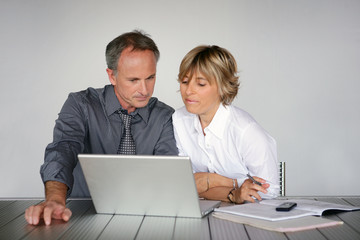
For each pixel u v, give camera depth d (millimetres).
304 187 4102
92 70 4102
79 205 1661
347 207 1544
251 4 4062
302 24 4055
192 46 4090
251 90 4082
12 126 4113
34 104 4102
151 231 1323
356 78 4059
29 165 4117
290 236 1250
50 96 4102
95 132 2172
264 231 1301
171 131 2221
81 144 1982
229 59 1880
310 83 4066
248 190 1711
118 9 4090
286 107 4082
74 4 4094
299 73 4070
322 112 4078
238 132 1958
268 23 4059
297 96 4082
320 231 1295
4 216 1511
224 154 2047
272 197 1858
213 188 1820
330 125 4082
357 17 4031
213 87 1857
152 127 2217
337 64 4059
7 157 4113
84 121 2145
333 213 1508
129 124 2211
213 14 4074
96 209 1539
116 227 1369
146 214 1507
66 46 4102
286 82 4070
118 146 2207
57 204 1485
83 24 4094
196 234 1285
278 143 4086
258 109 4086
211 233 1292
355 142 4074
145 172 1438
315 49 4055
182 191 1436
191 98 1865
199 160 2152
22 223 1423
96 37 4098
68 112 2117
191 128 2109
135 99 2008
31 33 4090
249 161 1967
